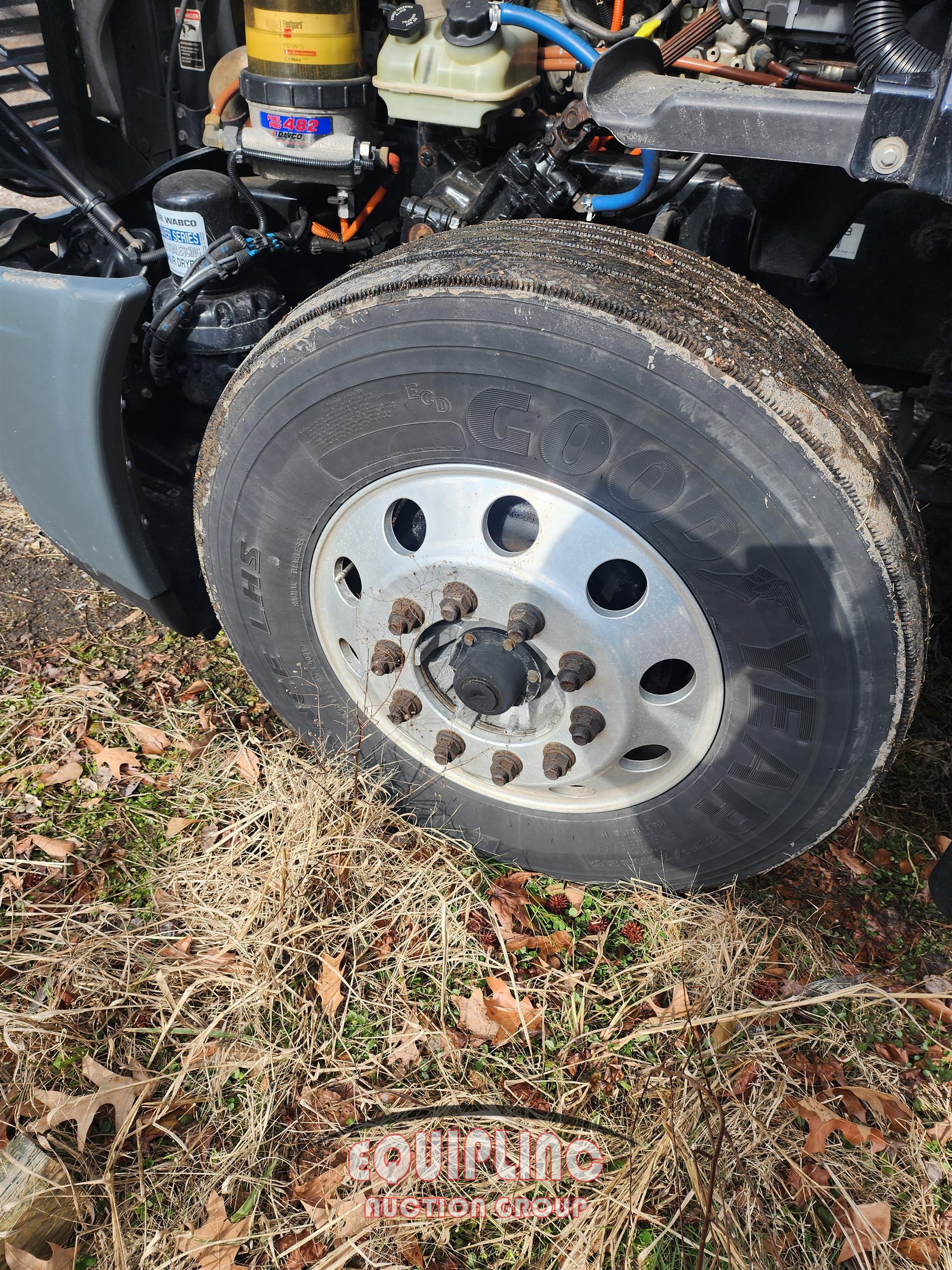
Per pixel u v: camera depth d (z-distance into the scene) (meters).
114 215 2.43
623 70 1.56
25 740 2.59
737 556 1.63
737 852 2.04
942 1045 2.05
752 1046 1.98
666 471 1.60
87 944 2.07
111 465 2.14
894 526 1.59
